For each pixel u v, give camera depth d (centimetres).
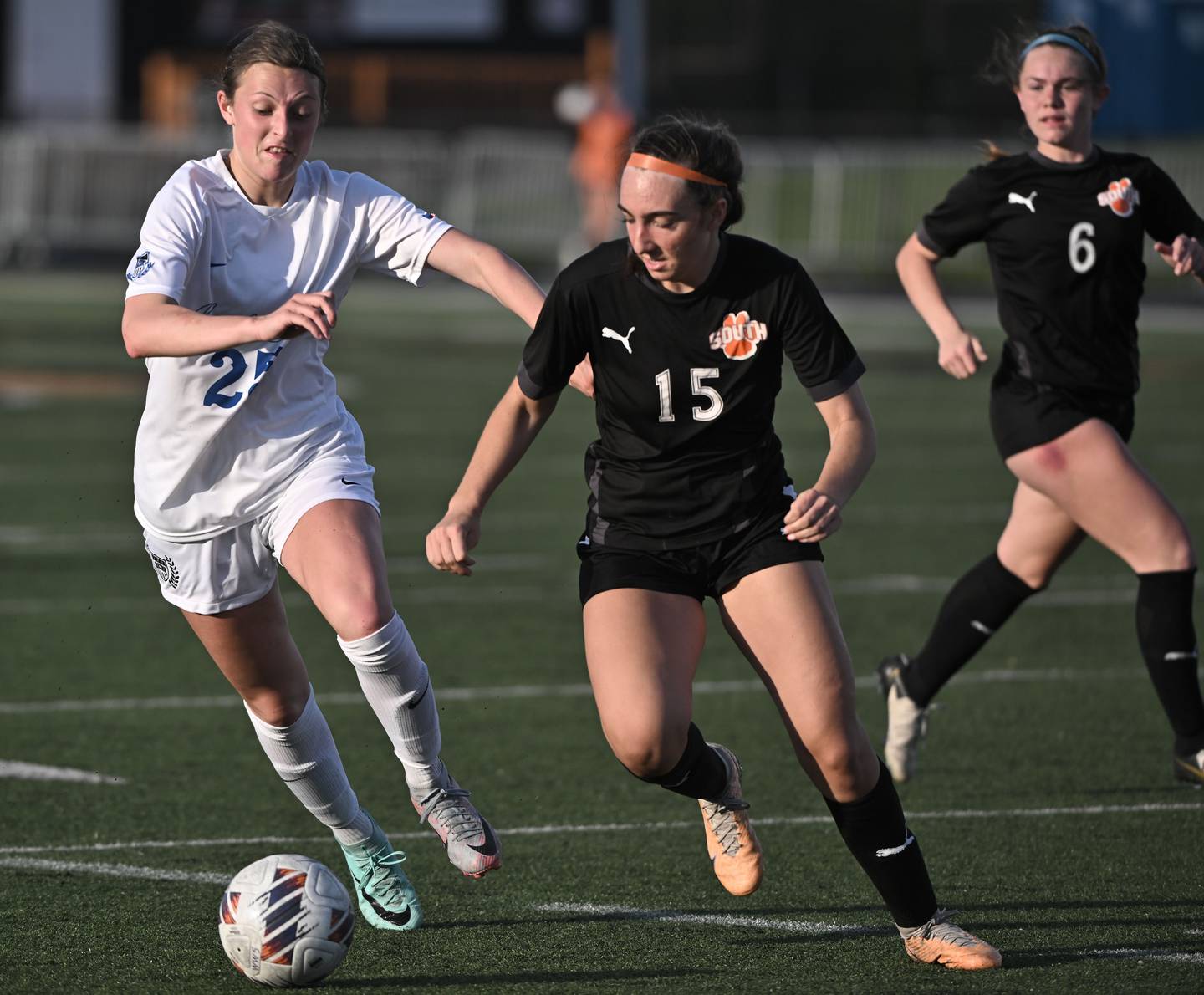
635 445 1741
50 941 1795
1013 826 2225
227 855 2105
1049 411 2311
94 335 8212
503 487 4966
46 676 2991
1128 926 1836
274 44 1761
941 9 13812
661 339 1698
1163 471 5081
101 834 2177
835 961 1734
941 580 3759
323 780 1817
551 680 2995
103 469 5081
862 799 1683
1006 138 12544
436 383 6962
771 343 1706
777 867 2062
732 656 3231
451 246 1895
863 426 1723
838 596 3612
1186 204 2378
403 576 3816
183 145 11256
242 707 2814
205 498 1795
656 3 14125
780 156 10844
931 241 2405
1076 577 3916
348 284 1891
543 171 11038
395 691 1739
